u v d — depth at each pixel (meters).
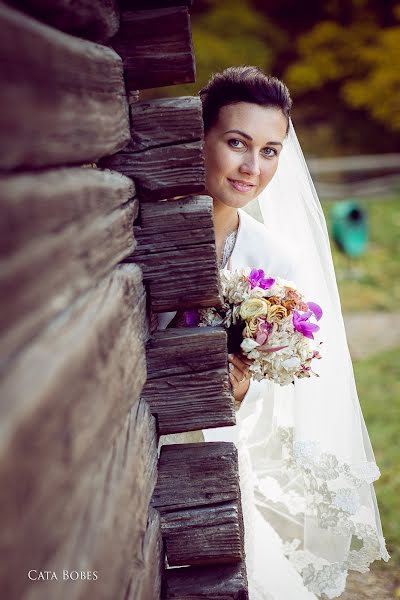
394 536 3.40
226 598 1.88
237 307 2.09
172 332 1.92
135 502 1.50
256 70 2.31
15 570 0.79
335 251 10.00
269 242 2.52
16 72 0.88
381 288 8.51
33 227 0.91
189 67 1.79
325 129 16.30
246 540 2.46
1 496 0.75
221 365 1.90
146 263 1.87
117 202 1.55
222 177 2.33
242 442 2.48
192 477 1.93
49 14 1.20
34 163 0.98
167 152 1.81
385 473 4.04
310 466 2.47
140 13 1.77
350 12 15.34
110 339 1.30
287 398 2.66
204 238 1.86
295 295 2.13
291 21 15.88
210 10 15.04
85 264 1.17
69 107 1.14
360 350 6.39
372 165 14.16
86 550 1.08
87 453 1.09
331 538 2.48
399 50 14.73
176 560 1.92
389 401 5.14
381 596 2.97
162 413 1.91
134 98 1.95
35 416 0.84
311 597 2.55
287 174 2.68
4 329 0.80
